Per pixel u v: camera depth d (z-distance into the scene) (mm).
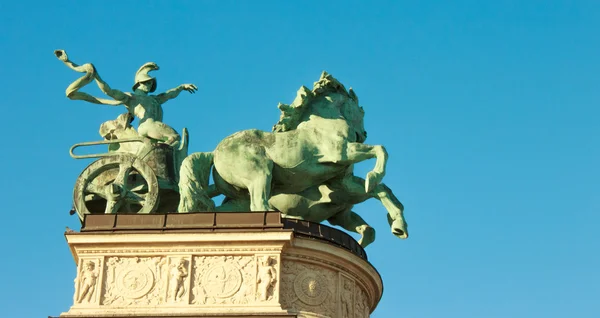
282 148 31375
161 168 33031
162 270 28766
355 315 29938
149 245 28969
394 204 31938
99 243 29000
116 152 33000
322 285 29328
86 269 28875
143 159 33000
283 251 28984
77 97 34531
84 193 31234
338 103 32875
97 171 31516
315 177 31656
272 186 31859
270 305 28031
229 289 28359
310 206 32250
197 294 28375
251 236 28750
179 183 31406
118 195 30906
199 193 31125
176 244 28891
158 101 35906
